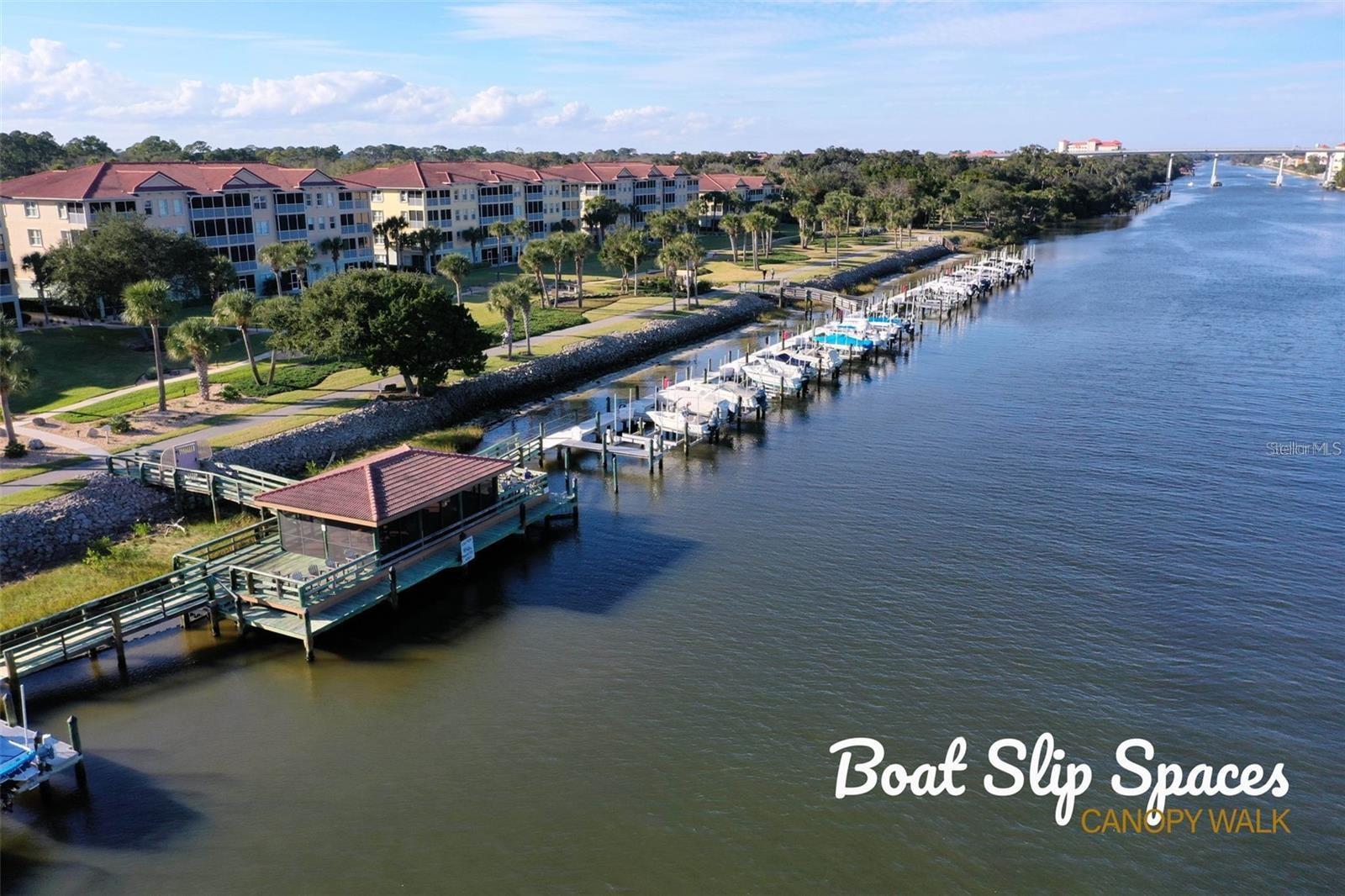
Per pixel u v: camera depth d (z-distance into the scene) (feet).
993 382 246.47
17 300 271.28
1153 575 130.62
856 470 176.45
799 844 81.56
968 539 143.33
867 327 296.10
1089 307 362.33
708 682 105.40
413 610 122.62
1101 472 172.76
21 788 83.71
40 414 181.47
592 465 183.01
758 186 647.56
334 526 123.65
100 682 106.11
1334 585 127.34
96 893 76.28
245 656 111.96
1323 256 513.04
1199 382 240.32
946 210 613.11
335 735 96.53
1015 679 105.60
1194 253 534.78
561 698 102.73
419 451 137.69
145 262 241.76
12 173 565.12
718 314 320.70
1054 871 79.15
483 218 427.74
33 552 129.39
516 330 276.21
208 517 147.54
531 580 131.13
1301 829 83.87
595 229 481.87
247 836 82.48
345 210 380.78
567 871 78.54
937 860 80.07
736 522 151.43
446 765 91.76
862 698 102.22
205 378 194.49
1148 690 103.76
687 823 83.97
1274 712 100.07
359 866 79.20
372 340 197.36
